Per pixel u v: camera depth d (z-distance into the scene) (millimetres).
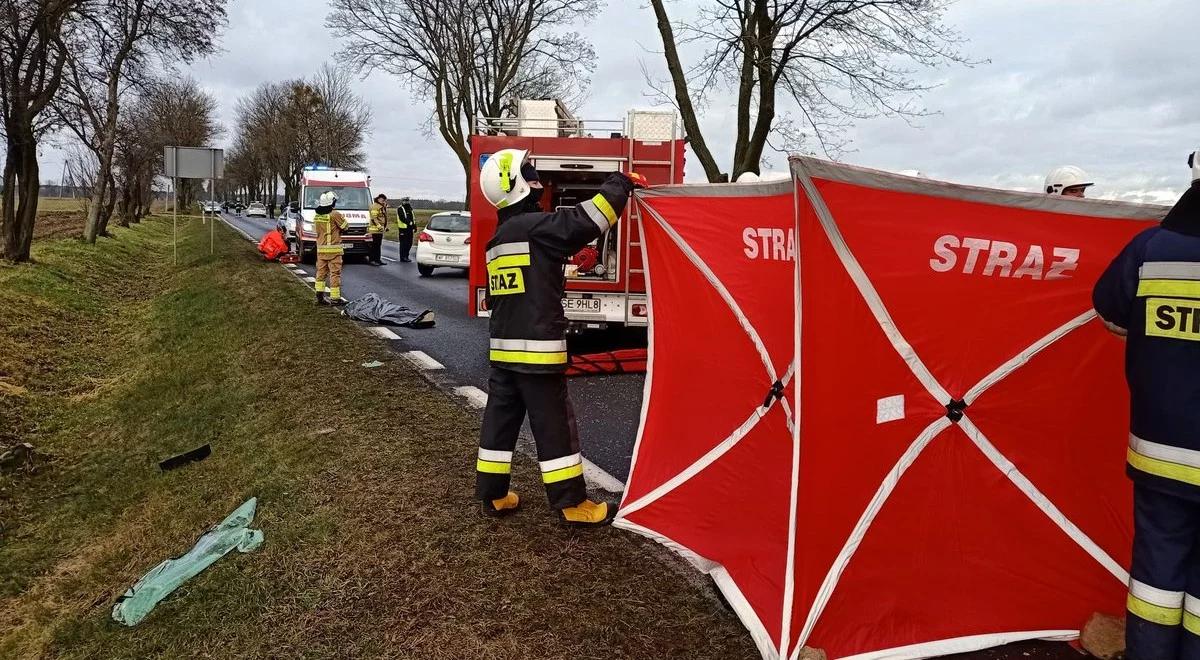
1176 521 2406
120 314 13828
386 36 33750
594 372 8117
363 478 4590
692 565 3510
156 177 43969
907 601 2871
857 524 2762
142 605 3699
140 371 9453
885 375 2734
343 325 10422
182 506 5090
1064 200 2691
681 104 12953
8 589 4676
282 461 5180
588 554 3588
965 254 2717
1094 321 2863
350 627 3086
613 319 8602
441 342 9547
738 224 3662
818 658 2672
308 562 3623
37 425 7699
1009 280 2771
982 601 2936
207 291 14133
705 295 3986
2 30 13852
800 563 2707
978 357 2824
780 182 3283
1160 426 2375
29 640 3869
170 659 3078
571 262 8609
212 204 22172
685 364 4148
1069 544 2973
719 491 3744
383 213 22016
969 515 2908
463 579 3357
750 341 3730
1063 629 2951
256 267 17953
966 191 2650
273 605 3305
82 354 10523
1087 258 2781
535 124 8672
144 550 4656
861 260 2652
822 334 2639
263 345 9062
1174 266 2316
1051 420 2926
